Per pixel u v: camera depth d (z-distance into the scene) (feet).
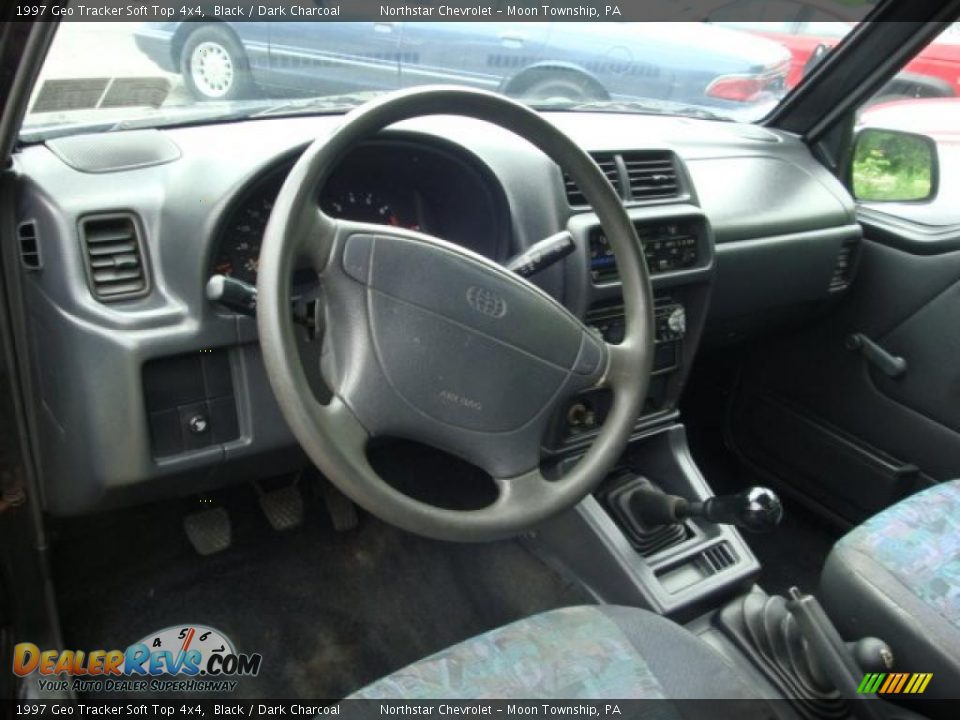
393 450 6.06
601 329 5.02
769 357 7.38
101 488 4.16
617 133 5.75
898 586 4.02
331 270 3.12
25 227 3.97
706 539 5.19
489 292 3.25
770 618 4.70
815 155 7.14
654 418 5.65
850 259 6.63
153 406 4.12
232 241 4.22
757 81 7.00
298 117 4.92
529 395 3.37
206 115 4.70
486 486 6.27
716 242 5.75
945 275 6.01
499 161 4.66
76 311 3.90
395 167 4.77
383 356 3.14
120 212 3.95
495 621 5.59
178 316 4.03
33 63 3.30
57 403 4.14
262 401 4.33
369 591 5.84
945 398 6.03
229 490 5.98
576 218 4.76
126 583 5.65
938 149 6.44
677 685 3.26
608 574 5.09
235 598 5.67
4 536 4.59
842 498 6.78
